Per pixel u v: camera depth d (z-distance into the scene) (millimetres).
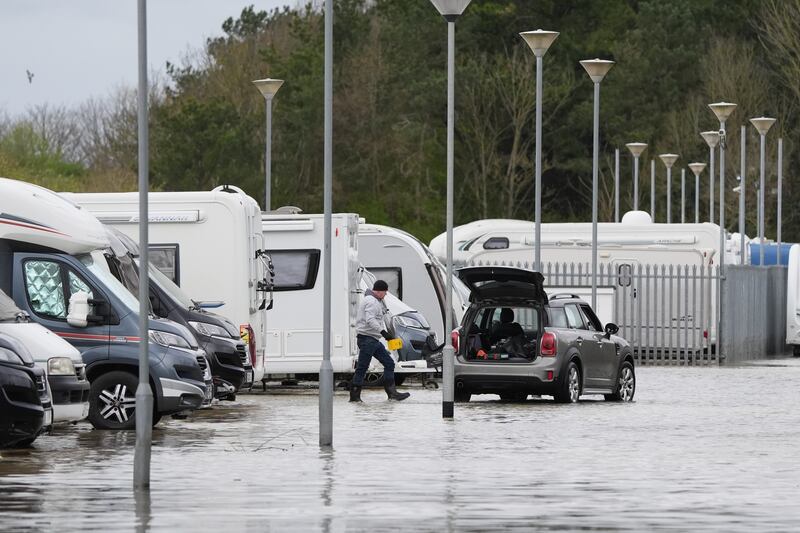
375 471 42250
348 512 33656
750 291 124688
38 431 46375
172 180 190125
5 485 38500
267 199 105000
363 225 93500
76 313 54688
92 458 45406
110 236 62000
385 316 74062
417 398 75875
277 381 90312
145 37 38656
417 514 33375
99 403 55438
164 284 65750
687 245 118188
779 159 158750
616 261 118188
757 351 127375
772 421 61625
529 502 35625
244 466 43375
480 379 70500
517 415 64438
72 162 184625
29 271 56188
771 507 35000
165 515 33062
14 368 45781
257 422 59438
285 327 81875
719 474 42125
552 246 119812
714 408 69562
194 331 64312
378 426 58094
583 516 33250
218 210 72062
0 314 51438
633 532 30906
